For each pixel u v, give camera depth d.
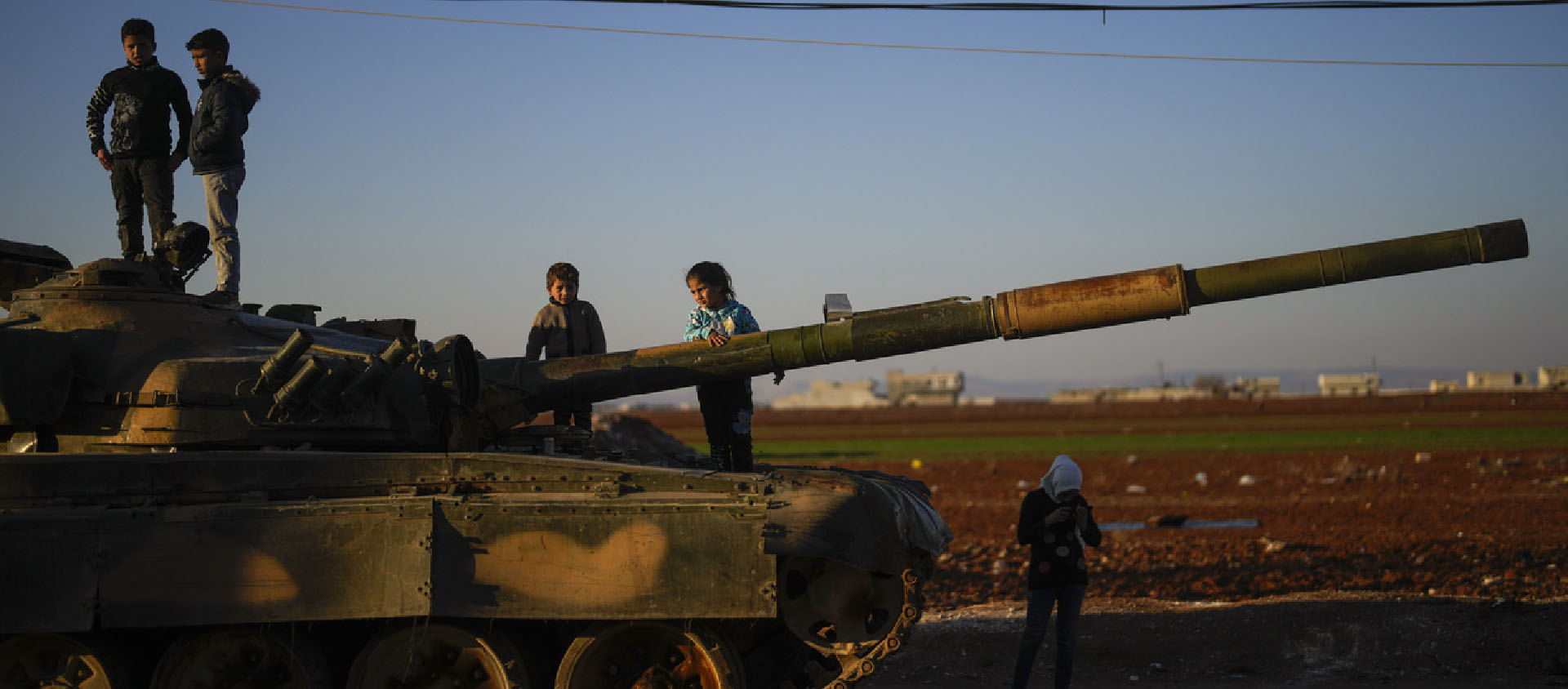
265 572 7.59
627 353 9.66
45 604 7.49
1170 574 17.56
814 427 100.25
